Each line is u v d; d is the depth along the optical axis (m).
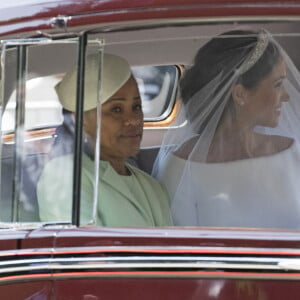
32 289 5.91
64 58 5.99
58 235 5.91
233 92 6.46
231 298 5.75
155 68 6.81
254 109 6.44
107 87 6.22
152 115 7.21
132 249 5.82
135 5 5.80
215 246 5.78
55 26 5.89
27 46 6.01
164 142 6.82
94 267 5.84
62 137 6.05
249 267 5.73
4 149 6.08
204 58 6.50
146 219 6.40
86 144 6.06
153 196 6.54
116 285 5.83
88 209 6.05
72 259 5.86
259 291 5.74
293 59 6.32
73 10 5.89
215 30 6.07
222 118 6.53
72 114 6.02
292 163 6.44
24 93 6.08
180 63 6.75
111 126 6.31
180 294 5.79
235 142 6.50
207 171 6.54
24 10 6.00
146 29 5.99
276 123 6.45
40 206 6.07
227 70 6.45
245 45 6.32
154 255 5.80
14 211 6.08
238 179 6.47
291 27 6.02
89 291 5.86
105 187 6.30
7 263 5.93
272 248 5.75
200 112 6.61
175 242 5.81
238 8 5.72
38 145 6.12
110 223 6.25
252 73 6.38
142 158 6.68
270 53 6.32
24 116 6.09
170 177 6.64
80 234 5.89
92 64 6.02
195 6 5.75
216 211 6.45
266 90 6.40
